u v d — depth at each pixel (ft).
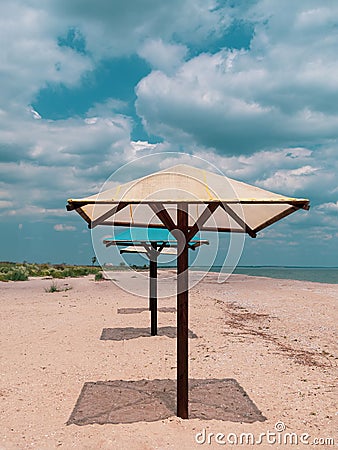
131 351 25.32
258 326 36.19
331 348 27.96
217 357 24.18
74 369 21.72
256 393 18.42
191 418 15.67
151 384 19.48
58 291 64.18
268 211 16.75
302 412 16.44
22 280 85.05
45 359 23.53
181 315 15.55
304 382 19.98
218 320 37.76
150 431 14.44
